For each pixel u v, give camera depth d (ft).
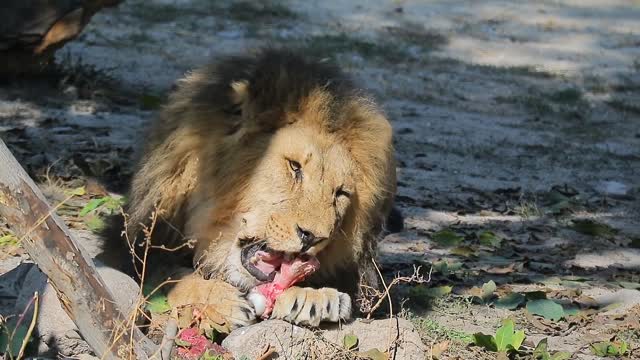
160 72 78.59
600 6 122.72
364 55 94.17
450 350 30.09
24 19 61.16
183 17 103.35
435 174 59.52
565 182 60.75
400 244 43.98
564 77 94.43
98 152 52.26
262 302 27.96
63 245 22.31
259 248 27.99
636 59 103.35
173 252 30.78
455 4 119.65
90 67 71.31
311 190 27.61
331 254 29.58
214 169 29.17
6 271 33.22
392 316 30.04
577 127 77.15
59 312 26.71
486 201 54.39
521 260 43.06
